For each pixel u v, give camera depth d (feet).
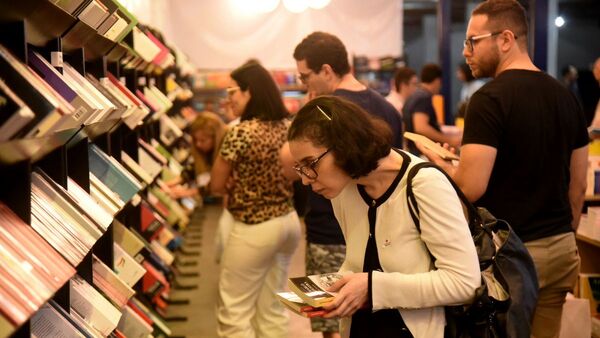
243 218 11.98
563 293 9.42
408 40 51.80
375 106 11.60
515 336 6.86
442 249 6.59
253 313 12.40
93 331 6.88
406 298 6.63
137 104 10.06
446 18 34.86
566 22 39.78
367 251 7.02
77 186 7.67
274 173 11.93
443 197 6.61
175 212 18.02
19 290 4.59
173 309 17.89
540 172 9.08
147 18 23.54
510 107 8.95
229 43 35.32
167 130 18.33
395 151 7.00
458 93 49.75
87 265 7.84
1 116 4.28
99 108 6.38
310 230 11.76
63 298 6.81
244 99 11.98
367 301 6.68
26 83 4.80
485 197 9.37
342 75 11.68
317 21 35.45
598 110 14.26
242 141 11.72
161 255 16.12
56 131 5.28
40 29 5.92
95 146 9.46
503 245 7.11
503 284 6.99
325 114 6.59
